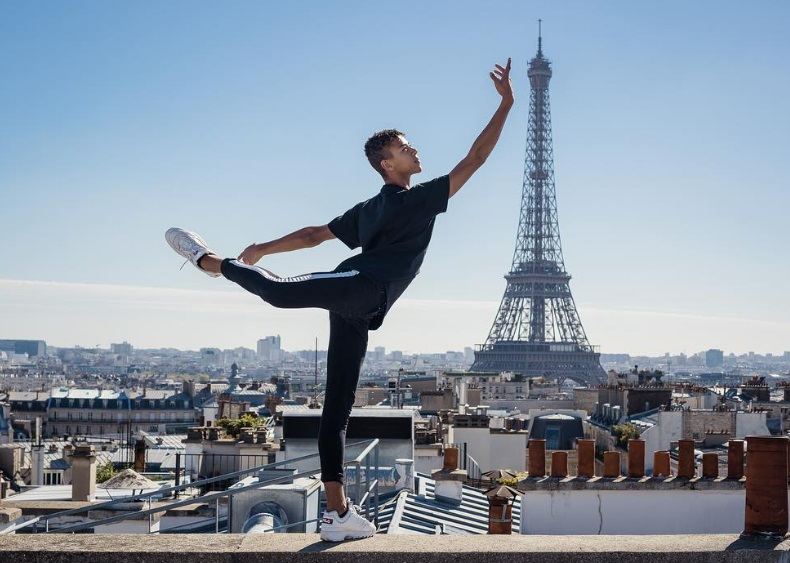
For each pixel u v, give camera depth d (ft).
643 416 371.56
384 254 30.89
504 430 261.03
